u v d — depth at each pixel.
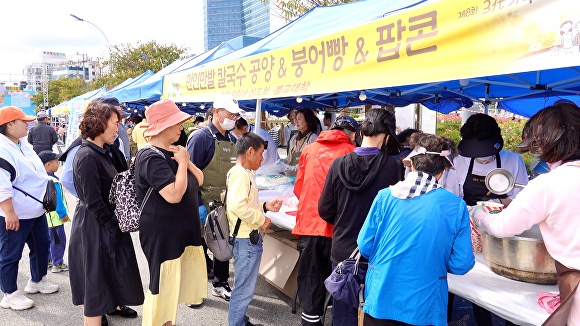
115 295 2.96
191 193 2.73
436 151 2.00
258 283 4.44
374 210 2.03
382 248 1.99
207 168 3.99
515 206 1.69
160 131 2.52
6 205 3.46
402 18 2.19
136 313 3.68
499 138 2.90
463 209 1.93
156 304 2.61
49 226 4.41
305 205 2.96
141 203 2.60
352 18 3.76
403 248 1.92
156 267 2.59
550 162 1.61
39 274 4.12
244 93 3.82
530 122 1.65
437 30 1.98
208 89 4.68
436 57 1.99
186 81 5.43
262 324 3.54
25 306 3.81
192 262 2.86
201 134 3.98
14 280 3.81
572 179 1.50
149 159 2.52
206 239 3.07
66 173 3.21
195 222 2.78
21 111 3.66
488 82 4.05
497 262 1.99
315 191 2.90
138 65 29.11
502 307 1.85
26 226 3.75
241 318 3.11
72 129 14.73
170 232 2.61
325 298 3.18
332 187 2.53
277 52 3.29
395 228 1.94
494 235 1.89
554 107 1.59
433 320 1.92
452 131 8.72
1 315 3.71
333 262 2.57
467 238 1.92
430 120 9.21
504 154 2.96
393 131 2.47
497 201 2.64
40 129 9.70
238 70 3.95
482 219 2.00
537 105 5.62
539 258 1.85
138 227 2.62
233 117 4.00
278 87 3.29
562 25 1.48
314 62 2.88
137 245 5.82
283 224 3.46
